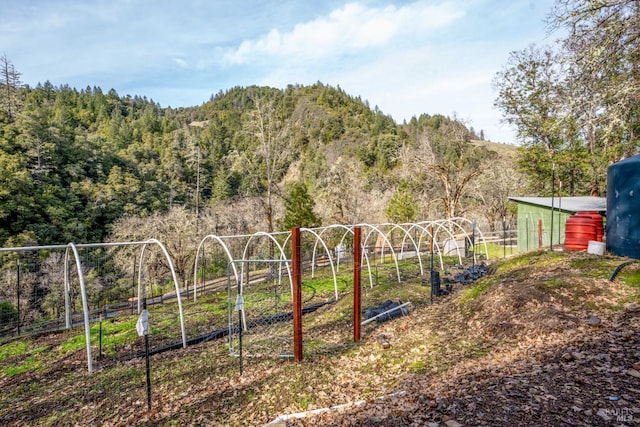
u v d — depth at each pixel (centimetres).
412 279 1398
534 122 2339
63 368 720
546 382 414
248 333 905
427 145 2970
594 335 531
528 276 887
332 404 496
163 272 2183
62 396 592
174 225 2284
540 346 542
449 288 1132
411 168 3322
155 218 2398
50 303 1512
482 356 566
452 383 471
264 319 1030
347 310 1027
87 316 704
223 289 1667
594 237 1142
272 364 668
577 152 2144
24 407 559
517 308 697
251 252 2206
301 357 668
